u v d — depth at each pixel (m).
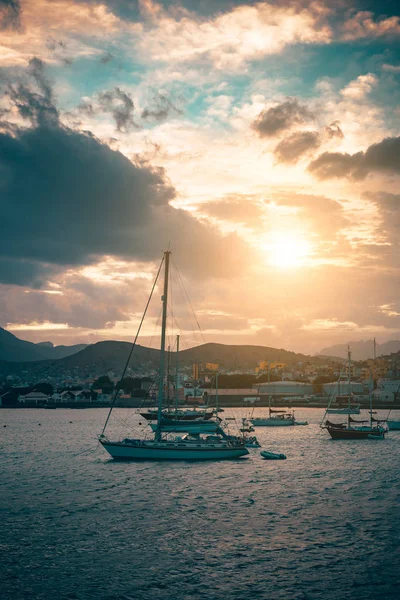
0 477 69.31
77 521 46.78
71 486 62.66
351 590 32.59
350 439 120.56
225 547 39.84
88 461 83.69
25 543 40.75
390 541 40.88
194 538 41.94
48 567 36.03
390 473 71.38
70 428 167.00
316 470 74.06
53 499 55.50
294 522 46.25
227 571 35.41
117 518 47.78
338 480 66.25
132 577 34.44
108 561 37.09
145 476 69.25
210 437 88.12
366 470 74.06
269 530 43.94
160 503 53.59
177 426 131.00
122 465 78.69
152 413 177.50
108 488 61.34
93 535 42.72
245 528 44.53
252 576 34.59
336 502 53.72
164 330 85.06
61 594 32.06
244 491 59.41
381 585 33.19
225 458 83.50
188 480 66.31
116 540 41.50
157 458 82.62
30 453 96.88
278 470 74.06
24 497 56.56
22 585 33.25
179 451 82.50
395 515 48.34
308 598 31.59
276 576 34.56
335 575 34.69
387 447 103.50
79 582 33.69
